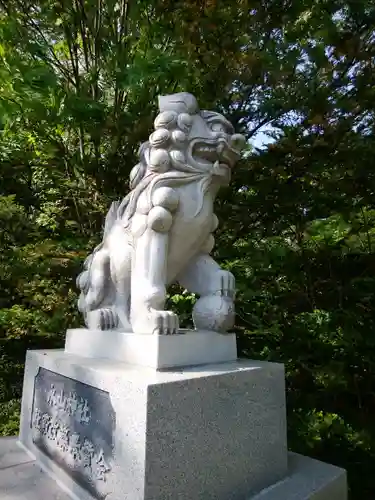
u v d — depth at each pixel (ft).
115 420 4.61
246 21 10.12
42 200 13.41
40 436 6.33
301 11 9.38
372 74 9.25
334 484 5.43
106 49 10.54
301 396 10.11
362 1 8.72
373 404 10.19
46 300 12.39
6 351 13.58
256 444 5.13
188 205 5.74
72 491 5.22
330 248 10.05
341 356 9.69
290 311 10.50
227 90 10.50
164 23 10.32
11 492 5.24
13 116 8.23
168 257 5.82
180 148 5.89
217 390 4.78
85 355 6.31
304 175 10.12
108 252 6.56
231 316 5.78
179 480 4.36
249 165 10.42
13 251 12.01
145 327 5.35
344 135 9.58
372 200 9.74
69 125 10.18
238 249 10.28
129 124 10.22
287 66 9.21
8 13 10.28
